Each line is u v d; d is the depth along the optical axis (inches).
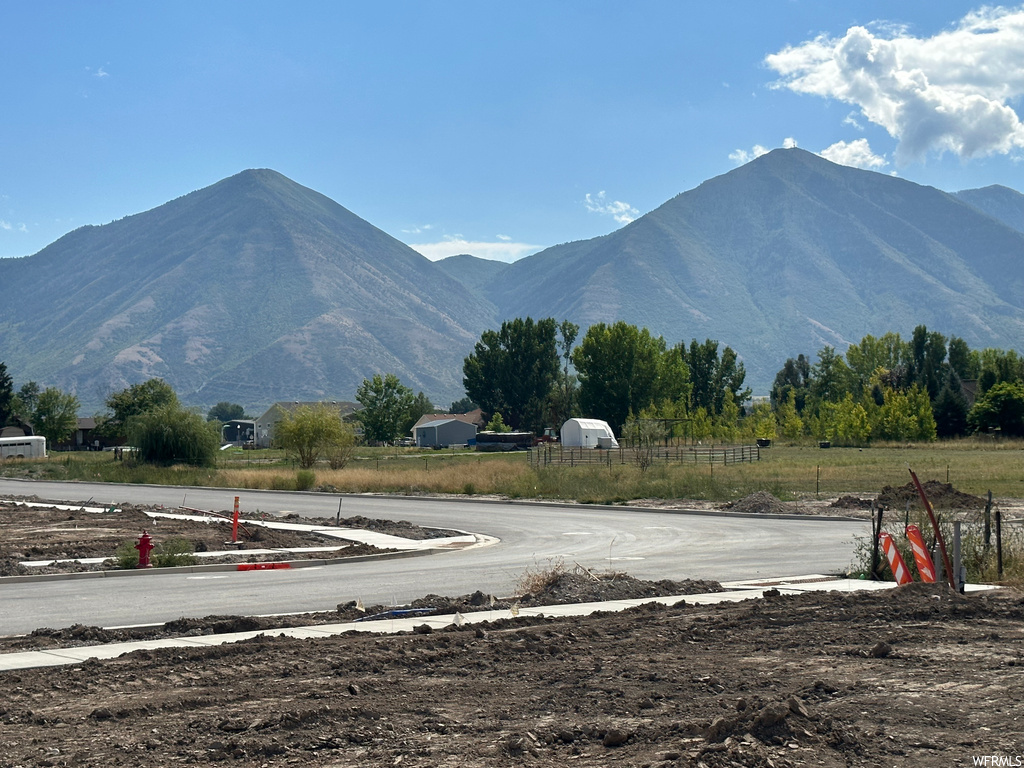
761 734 234.1
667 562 750.5
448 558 821.9
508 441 4143.7
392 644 388.5
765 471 2079.2
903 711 265.0
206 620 475.2
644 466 1987.0
